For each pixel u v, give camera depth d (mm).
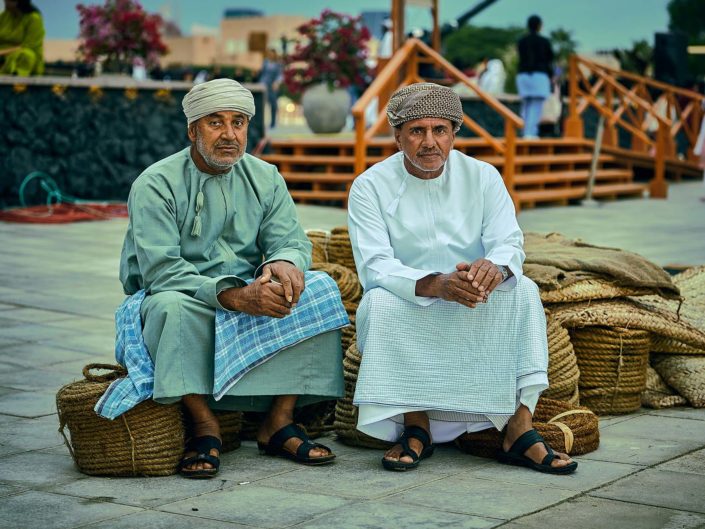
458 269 3619
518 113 17156
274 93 21953
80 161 12047
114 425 3531
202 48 56594
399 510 3201
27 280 7664
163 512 3189
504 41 60562
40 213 11141
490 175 3957
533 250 4855
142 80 12453
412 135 3785
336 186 12586
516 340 3734
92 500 3314
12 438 4023
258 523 3084
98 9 12742
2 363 5270
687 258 8609
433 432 3893
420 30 15383
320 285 3818
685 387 4590
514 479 3543
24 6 11859
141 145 12500
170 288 3705
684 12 42656
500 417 3738
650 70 24234
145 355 3637
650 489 3398
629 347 4371
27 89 11547
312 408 4094
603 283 4516
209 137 3719
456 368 3738
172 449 3605
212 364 3656
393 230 3945
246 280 3824
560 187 13688
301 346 3785
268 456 3865
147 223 3760
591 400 4430
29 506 3246
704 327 4883
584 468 3652
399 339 3742
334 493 3393
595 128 18875
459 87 16156
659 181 14453
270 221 3969
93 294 7195
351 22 14094
